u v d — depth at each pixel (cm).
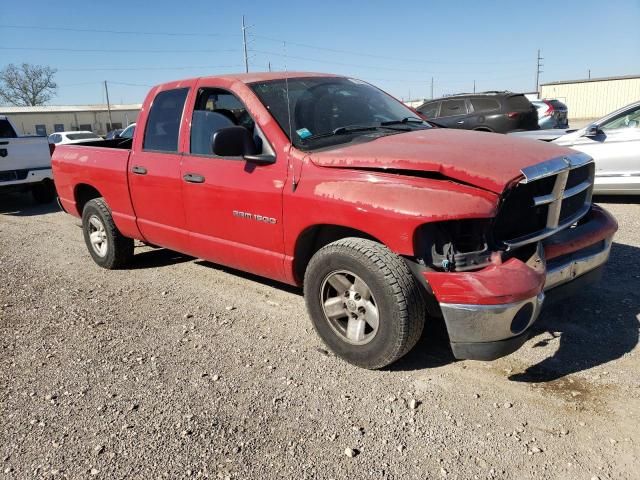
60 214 1027
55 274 612
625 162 792
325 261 358
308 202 364
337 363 371
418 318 330
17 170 1087
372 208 327
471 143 358
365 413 313
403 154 335
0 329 458
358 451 281
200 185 448
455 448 279
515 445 279
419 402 321
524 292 297
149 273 594
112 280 577
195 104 466
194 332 433
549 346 375
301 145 386
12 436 308
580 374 339
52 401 342
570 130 905
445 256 313
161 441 296
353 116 434
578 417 298
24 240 805
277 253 404
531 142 376
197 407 327
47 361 396
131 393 346
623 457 266
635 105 791
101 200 602
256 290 519
